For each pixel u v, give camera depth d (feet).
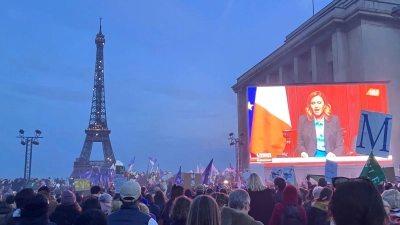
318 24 226.38
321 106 166.09
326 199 33.19
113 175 156.56
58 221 32.04
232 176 168.45
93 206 33.06
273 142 164.04
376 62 202.08
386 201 23.16
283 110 165.99
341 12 217.36
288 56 259.80
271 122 165.48
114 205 33.99
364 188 11.98
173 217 26.81
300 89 167.43
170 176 150.00
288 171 88.12
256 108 165.99
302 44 241.96
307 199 54.60
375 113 48.73
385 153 48.29
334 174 56.65
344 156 163.73
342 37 212.43
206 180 97.09
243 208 26.32
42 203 24.22
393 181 79.82
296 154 163.43
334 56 213.46
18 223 23.73
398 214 21.63
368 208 11.62
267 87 166.91
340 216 11.88
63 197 33.12
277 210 33.04
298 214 32.50
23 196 31.68
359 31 204.54
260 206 35.65
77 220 17.76
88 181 107.45
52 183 251.39
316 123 165.17
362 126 48.88
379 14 204.33
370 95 167.22
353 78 206.59
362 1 207.92
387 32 206.59
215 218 19.17
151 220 24.99
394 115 200.95
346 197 11.92
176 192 39.45
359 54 203.41
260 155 162.81
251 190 36.27
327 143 164.35
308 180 81.41
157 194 52.42
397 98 201.05
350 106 166.81
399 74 204.33
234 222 24.64
